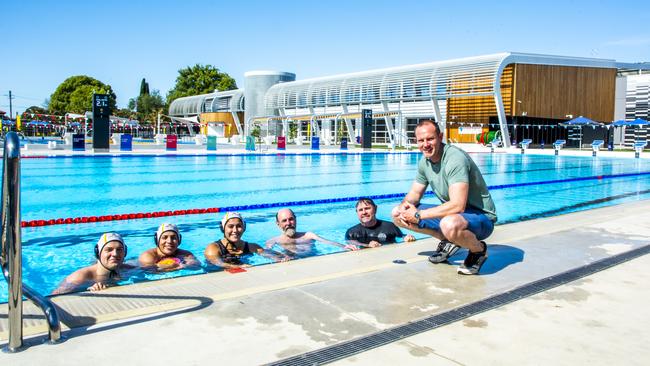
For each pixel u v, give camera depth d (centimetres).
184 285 361
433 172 423
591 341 268
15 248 242
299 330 279
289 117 4344
